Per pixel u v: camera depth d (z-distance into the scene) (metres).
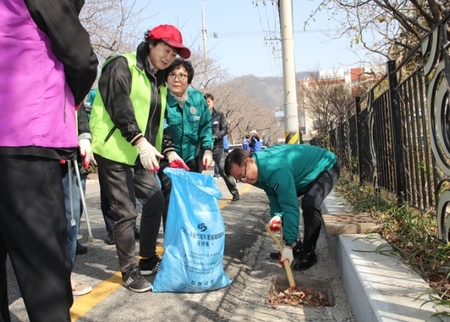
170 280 3.46
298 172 4.17
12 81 1.87
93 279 3.91
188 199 3.48
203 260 3.44
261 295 3.55
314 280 3.79
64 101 2.00
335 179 4.27
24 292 1.88
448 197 2.99
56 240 1.91
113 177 3.52
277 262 4.43
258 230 5.94
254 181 3.87
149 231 3.83
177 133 5.15
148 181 3.77
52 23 1.89
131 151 3.52
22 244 1.86
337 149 11.62
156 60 3.58
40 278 1.87
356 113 7.17
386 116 4.96
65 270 1.94
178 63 4.57
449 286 2.51
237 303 3.37
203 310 3.17
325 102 30.77
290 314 3.14
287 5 9.39
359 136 7.11
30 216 1.86
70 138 2.01
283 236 4.02
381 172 5.37
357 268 2.93
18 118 1.86
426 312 2.21
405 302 2.33
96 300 3.38
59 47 1.93
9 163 1.85
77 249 4.75
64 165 2.38
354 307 2.95
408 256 3.12
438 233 3.26
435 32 3.04
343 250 3.56
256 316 3.11
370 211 4.73
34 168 1.88
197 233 3.44
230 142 49.56
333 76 34.38
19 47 1.89
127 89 3.44
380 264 3.00
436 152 3.18
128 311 3.16
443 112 2.99
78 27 1.97
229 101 32.53
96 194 10.86
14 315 3.11
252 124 52.50
